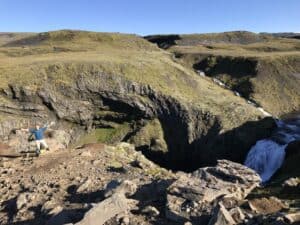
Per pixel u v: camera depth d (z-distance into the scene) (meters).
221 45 136.50
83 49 101.19
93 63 68.56
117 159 20.58
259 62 92.56
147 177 16.59
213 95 74.75
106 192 13.38
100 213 11.30
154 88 68.44
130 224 11.04
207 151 64.88
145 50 115.50
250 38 164.75
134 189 13.48
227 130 63.97
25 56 83.75
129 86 67.75
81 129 66.12
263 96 83.06
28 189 15.78
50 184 16.09
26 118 60.81
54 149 22.23
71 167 18.50
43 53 92.50
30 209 13.78
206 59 105.75
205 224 10.40
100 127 68.44
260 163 57.47
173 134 67.31
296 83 86.94
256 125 64.75
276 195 13.83
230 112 67.06
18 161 20.09
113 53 89.38
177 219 10.91
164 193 12.72
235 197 11.91
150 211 11.55
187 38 157.75
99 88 66.31
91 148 22.78
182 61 106.69
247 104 73.38
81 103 65.31
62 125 64.12
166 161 67.19
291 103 82.25
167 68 78.50
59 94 63.72
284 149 53.62
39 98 61.97
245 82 88.56
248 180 13.40
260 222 10.01
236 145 63.75
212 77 96.12
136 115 68.12
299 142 51.53
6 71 64.12
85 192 14.65
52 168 18.44
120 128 68.12
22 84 61.44
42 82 63.28
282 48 124.19
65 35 124.06
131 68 71.19
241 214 10.47
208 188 12.10
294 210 10.91
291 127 66.19
